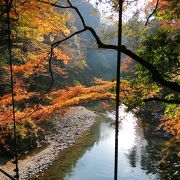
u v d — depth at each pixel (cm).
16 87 1051
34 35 1041
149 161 2158
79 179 1877
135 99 846
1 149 2019
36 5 678
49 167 2053
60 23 773
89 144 2647
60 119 3394
